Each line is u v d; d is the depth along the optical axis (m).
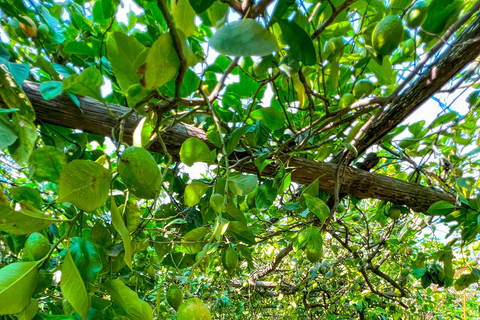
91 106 1.08
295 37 0.64
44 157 0.70
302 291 3.64
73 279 0.42
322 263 2.99
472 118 1.46
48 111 1.01
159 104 0.58
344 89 1.42
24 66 0.67
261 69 0.88
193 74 0.96
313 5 0.90
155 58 0.41
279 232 1.80
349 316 4.16
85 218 1.07
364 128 1.14
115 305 0.61
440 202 1.30
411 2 0.95
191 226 1.38
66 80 0.50
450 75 1.10
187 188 0.72
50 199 1.29
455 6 0.86
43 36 1.05
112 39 0.55
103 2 1.07
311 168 1.44
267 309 5.05
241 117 1.31
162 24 1.21
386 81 1.12
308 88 0.93
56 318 0.47
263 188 1.16
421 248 3.44
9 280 0.40
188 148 0.69
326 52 0.97
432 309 3.52
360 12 1.04
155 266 1.55
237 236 0.81
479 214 1.23
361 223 2.76
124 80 0.58
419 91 1.18
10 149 0.61
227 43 0.39
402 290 2.57
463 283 1.42
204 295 3.18
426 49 1.09
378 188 1.53
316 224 1.66
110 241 0.84
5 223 0.44
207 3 0.46
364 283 3.63
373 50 0.87
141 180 0.49
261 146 1.30
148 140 0.63
